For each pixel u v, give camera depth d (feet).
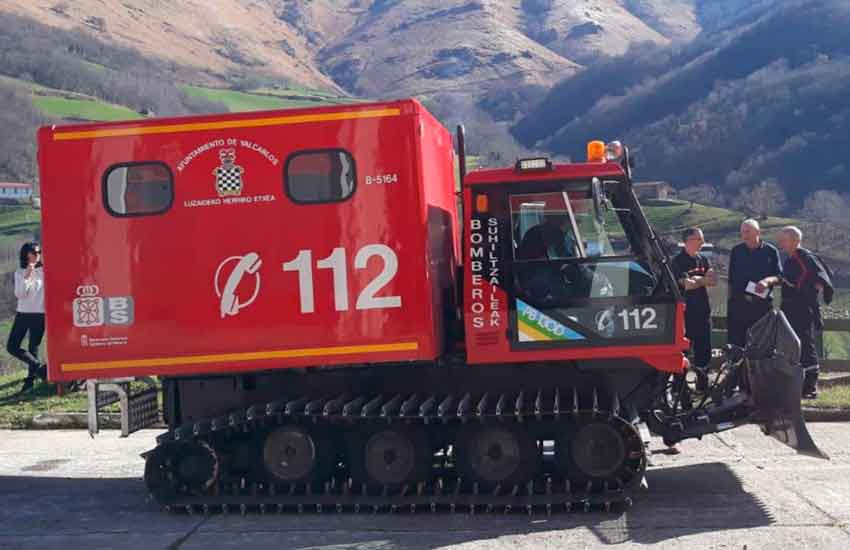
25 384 41.16
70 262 25.00
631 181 24.17
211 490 24.86
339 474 25.85
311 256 24.32
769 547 20.36
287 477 24.68
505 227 24.34
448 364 25.40
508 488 23.93
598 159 25.27
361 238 24.18
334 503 24.16
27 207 211.00
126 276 24.85
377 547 21.29
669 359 23.97
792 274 36.11
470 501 23.62
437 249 25.36
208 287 24.62
